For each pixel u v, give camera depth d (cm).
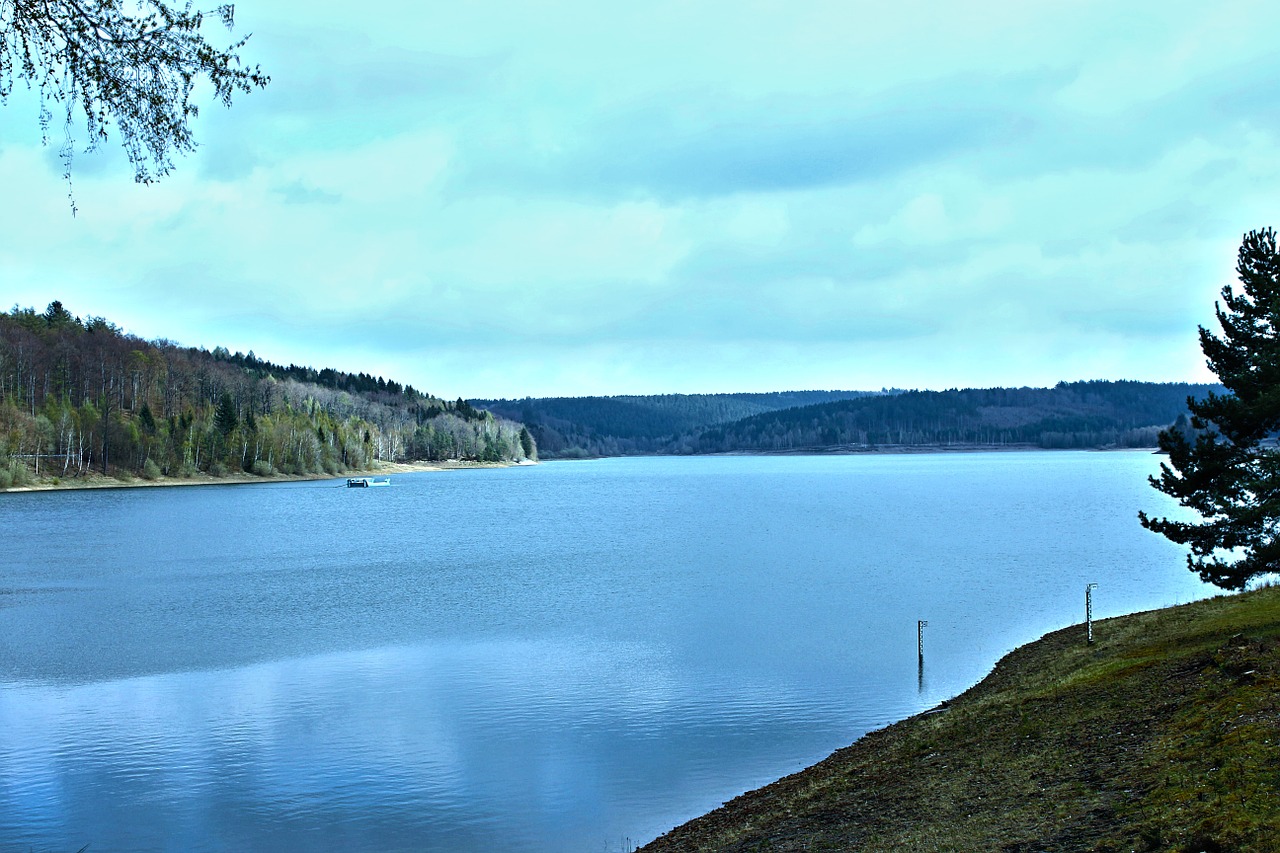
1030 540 8394
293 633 4522
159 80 981
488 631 4534
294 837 2219
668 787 2491
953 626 4519
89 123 978
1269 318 2581
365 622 4797
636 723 3041
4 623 4819
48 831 2267
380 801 2420
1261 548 2484
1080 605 5059
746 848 1877
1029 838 1507
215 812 2369
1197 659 2362
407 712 3184
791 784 2380
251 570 6938
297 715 3158
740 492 16850
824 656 3925
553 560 7412
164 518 11569
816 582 6034
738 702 3256
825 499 14500
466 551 8138
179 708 3244
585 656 3984
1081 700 2358
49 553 8000
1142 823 1427
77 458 16525
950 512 11638
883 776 2202
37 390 17475
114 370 18700
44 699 3372
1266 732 1616
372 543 8862
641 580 6231
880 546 8062
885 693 3347
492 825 2269
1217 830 1304
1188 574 6169
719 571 6619
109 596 5703
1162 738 1817
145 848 2175
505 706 3247
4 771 2652
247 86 1013
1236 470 2586
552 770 2625
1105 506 12350
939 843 1591
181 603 5425
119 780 2578
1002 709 2533
